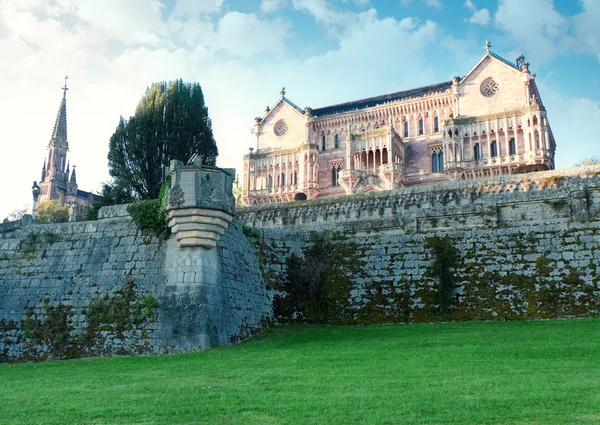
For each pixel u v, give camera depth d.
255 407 12.06
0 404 13.59
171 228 24.48
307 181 94.38
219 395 13.45
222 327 23.67
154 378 16.58
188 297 23.33
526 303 25.98
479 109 85.06
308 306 29.50
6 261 28.44
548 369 14.66
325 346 21.30
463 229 28.98
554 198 27.77
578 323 22.67
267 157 99.88
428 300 27.73
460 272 27.94
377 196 48.09
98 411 12.29
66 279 26.58
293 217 50.53
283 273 30.52
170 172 25.62
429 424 10.32
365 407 11.62
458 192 46.22
